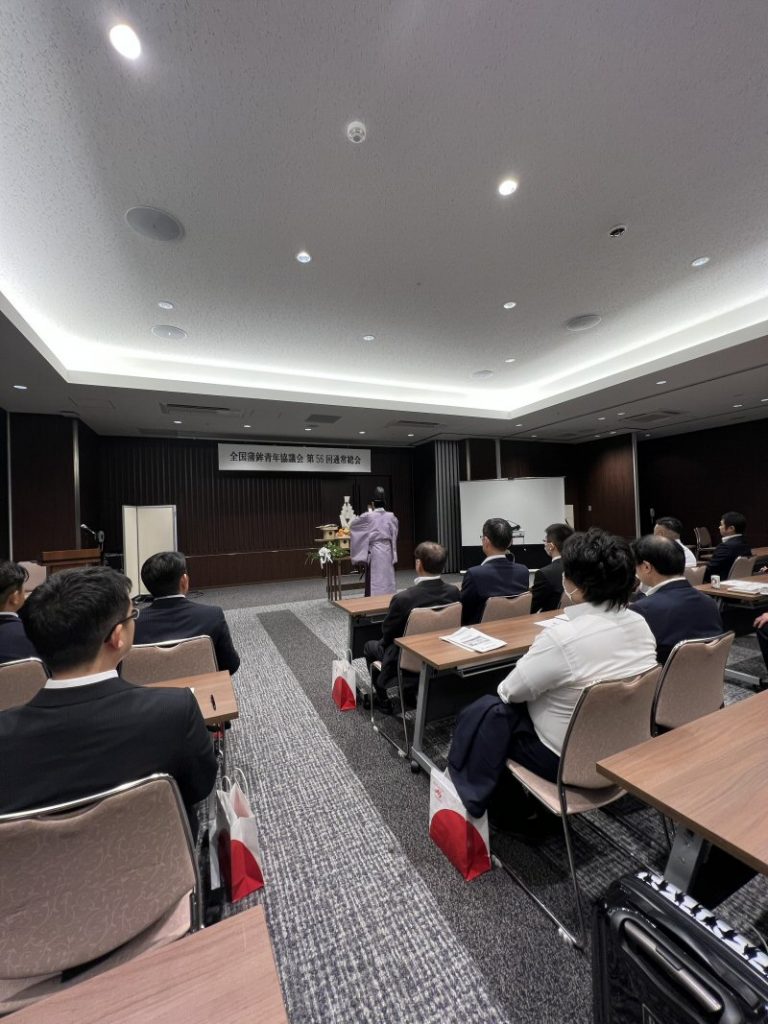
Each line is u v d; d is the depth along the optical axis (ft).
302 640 14.03
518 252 10.50
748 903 4.40
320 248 9.97
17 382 14.70
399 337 15.58
